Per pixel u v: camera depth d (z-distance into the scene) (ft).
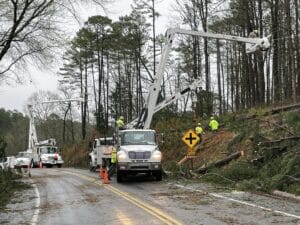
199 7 175.63
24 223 49.49
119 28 227.40
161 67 103.65
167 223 45.62
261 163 82.43
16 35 88.33
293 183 68.39
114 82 258.57
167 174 101.45
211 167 96.89
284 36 166.20
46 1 88.63
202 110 172.14
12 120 526.16
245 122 112.16
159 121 164.66
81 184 91.97
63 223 48.37
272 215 49.06
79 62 241.76
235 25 183.21
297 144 78.48
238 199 62.49
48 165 207.51
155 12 202.18
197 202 60.49
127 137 96.84
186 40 201.36
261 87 167.22
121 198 66.95
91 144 145.38
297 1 153.89
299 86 158.20
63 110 360.07
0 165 107.96
